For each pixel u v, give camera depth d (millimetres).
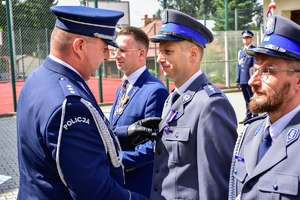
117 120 2443
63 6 1577
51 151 1347
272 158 1173
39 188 1423
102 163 1425
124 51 2436
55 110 1344
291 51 1169
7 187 3811
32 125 1414
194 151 1631
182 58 1777
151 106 2293
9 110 10227
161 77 16031
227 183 1541
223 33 12422
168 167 1709
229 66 12672
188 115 1683
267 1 12617
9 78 12469
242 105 9062
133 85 2465
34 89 1484
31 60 11734
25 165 1481
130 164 2213
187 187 1619
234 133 1628
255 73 1251
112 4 10555
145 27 19406
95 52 1579
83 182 1324
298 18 12828
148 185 2279
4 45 10555
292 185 1085
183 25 1757
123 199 1498
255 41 12742
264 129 1313
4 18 10133
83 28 1518
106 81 18609
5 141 5918
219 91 1693
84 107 1411
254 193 1185
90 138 1398
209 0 23672
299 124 1171
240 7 22891
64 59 1546
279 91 1185
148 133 1858
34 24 10586
